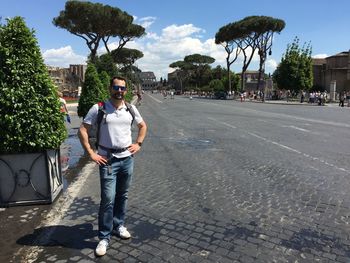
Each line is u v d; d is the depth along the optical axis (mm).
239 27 59906
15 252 4195
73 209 5625
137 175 7809
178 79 131125
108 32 41531
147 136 14023
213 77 111750
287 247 4348
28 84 5508
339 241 4520
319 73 77625
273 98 62500
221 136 14109
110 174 4145
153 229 4867
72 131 15430
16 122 5430
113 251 4223
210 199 6133
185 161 9297
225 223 5082
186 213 5465
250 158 9672
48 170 5746
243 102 52406
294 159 9531
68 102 42156
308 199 6129
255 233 4742
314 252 4223
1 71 5449
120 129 4164
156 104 45156
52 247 4320
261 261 3998
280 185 6988
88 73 13297
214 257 4086
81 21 38375
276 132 15438
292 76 56031
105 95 13664
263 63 62125
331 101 52469
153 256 4105
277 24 58406
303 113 28281
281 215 5391
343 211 5566
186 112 28984
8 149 5504
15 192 5711
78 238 4570
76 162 9109
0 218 5238
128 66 65062
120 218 4590
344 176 7699
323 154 10258
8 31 5520
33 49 5641
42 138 5574
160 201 6031
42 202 5801
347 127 17703
